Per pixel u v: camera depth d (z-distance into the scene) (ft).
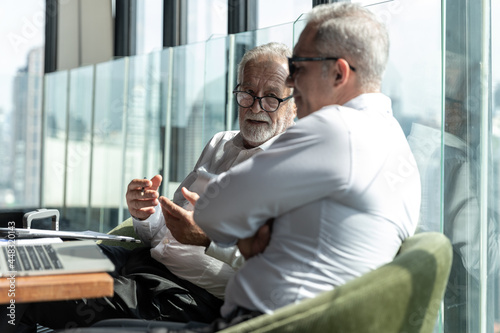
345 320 3.42
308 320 3.37
